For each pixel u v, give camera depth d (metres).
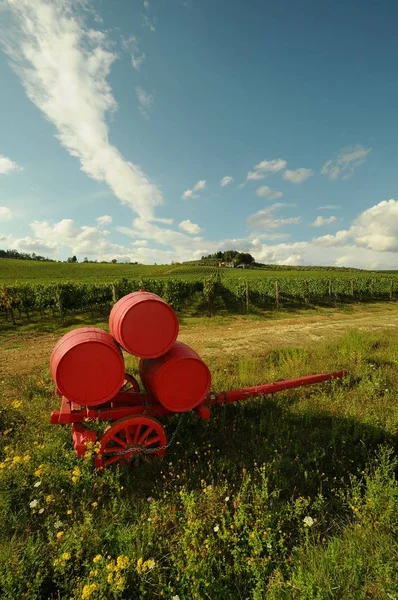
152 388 4.77
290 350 9.97
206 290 21.94
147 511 3.69
